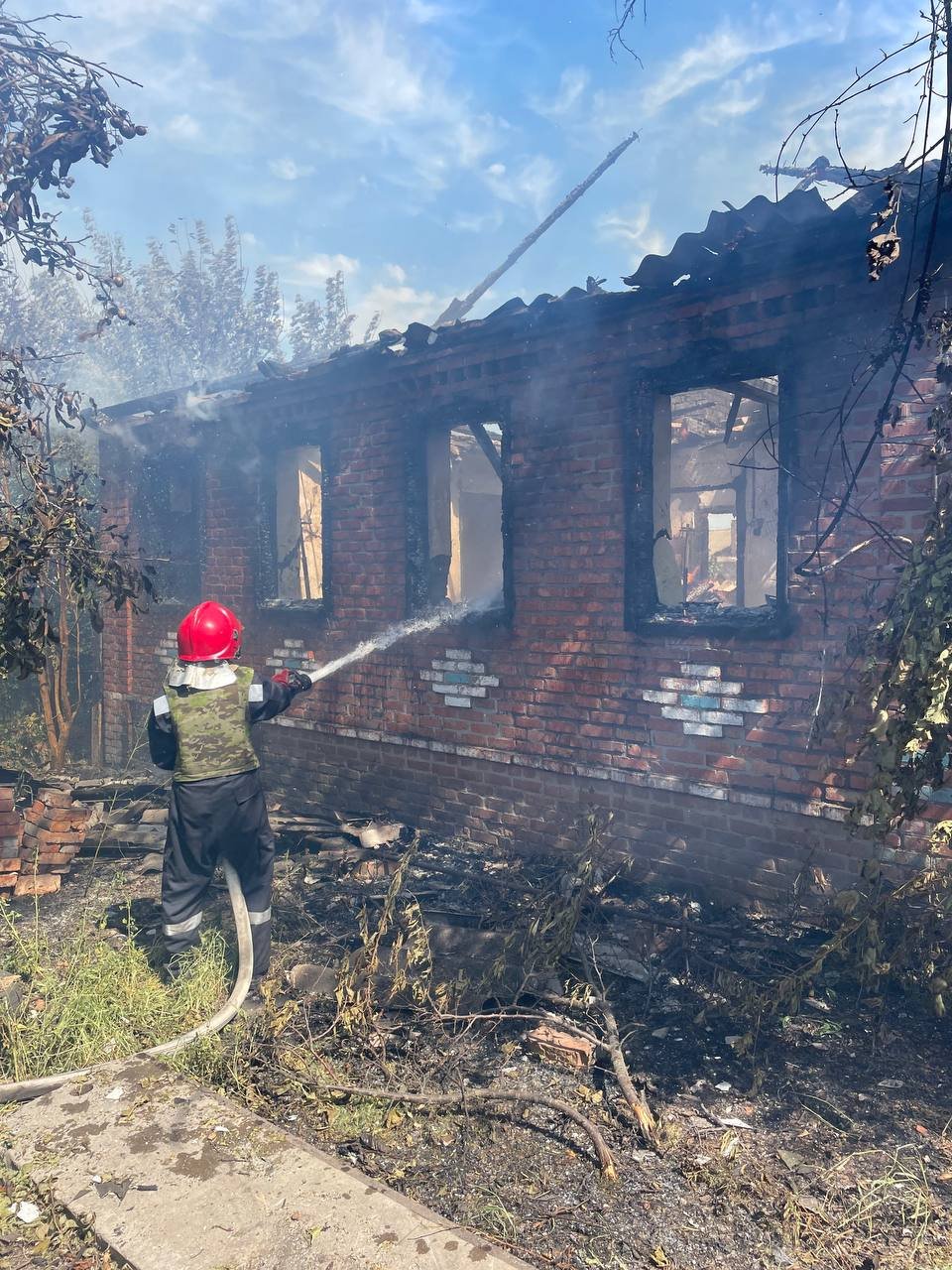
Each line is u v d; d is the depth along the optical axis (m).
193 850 4.20
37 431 4.91
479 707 6.36
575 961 4.36
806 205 4.21
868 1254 2.51
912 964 3.97
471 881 5.57
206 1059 3.50
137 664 9.70
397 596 6.88
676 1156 2.97
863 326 4.38
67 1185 2.71
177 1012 3.83
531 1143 3.07
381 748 7.11
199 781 4.15
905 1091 3.29
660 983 4.20
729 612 5.18
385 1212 2.57
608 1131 3.12
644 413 5.32
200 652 4.37
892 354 4.00
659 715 5.35
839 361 4.47
